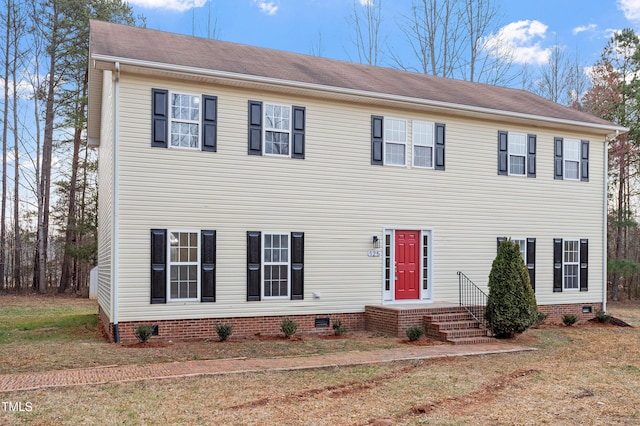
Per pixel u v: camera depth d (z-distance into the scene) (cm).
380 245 1564
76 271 3180
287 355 1151
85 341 1295
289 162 1449
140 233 1278
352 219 1529
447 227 1666
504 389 926
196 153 1341
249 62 1530
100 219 1875
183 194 1323
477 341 1377
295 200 1454
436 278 1644
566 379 1012
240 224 1385
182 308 1314
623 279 3328
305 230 1465
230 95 1386
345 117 1529
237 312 1374
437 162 1656
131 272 1267
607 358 1242
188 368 991
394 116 1599
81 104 3086
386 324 1466
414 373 1016
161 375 933
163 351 1154
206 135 1353
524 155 1803
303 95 1471
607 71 3116
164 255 1298
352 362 1073
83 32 2967
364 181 1548
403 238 1614
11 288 3127
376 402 821
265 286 1415
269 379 933
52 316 1909
